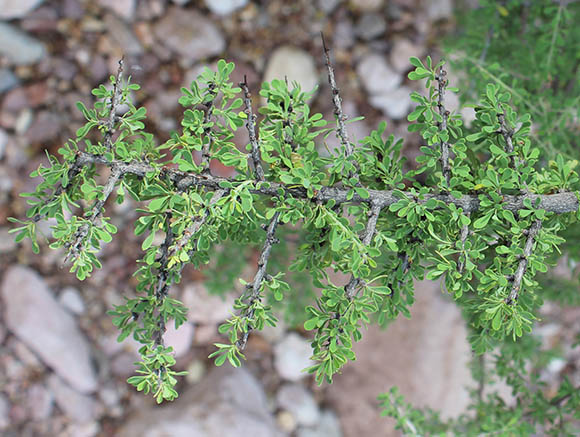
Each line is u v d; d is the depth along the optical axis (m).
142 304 1.62
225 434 4.55
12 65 4.89
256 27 5.26
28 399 4.66
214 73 1.55
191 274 4.89
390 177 1.65
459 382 4.64
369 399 4.89
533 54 2.86
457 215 1.56
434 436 3.06
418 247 1.67
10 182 4.81
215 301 4.84
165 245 1.57
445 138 1.59
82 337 4.79
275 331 5.04
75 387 4.70
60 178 1.49
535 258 1.56
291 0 5.30
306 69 5.20
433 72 1.60
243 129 4.52
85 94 5.01
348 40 5.29
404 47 5.24
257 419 4.71
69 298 4.81
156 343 1.57
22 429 4.65
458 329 4.64
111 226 1.45
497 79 2.46
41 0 4.93
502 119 1.61
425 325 4.71
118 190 1.47
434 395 4.68
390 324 4.81
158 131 4.94
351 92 5.24
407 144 5.20
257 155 1.53
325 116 5.18
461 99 2.93
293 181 1.50
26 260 4.76
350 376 5.00
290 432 4.95
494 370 3.09
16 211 4.80
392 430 4.82
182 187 1.53
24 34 4.90
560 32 2.87
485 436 2.61
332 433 4.96
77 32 5.01
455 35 4.89
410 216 1.56
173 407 4.72
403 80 5.24
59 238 1.42
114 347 4.87
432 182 1.75
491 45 3.13
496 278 1.51
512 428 2.55
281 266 3.04
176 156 1.52
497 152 1.59
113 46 5.04
